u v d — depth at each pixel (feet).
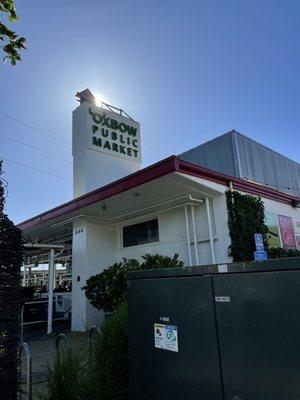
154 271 9.95
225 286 8.19
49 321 36.63
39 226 45.52
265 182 52.90
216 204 34.47
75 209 38.06
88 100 48.14
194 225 35.60
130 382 10.24
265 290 7.50
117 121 49.32
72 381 13.05
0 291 13.52
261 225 35.17
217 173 32.55
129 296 10.63
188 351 8.73
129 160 49.21
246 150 51.88
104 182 45.60
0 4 13.46
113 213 40.27
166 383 9.19
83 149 45.32
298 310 6.98
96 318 39.14
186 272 9.10
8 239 14.03
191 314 8.80
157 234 40.32
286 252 35.99
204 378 8.32
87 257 40.75
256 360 7.44
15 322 13.88
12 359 13.60
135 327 10.28
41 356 25.13
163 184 30.83
